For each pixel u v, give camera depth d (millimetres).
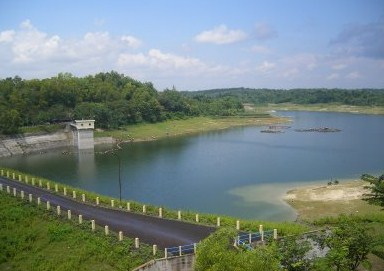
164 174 103812
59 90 179500
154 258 39125
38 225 51594
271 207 73938
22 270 41906
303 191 84188
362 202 73938
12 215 54250
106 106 185125
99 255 41531
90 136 153375
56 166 117500
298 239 40188
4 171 89125
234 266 28984
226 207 74438
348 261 34719
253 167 110750
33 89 176875
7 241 47219
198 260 31484
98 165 117938
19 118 149500
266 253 30141
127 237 44625
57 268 40469
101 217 52875
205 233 45906
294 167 109812
